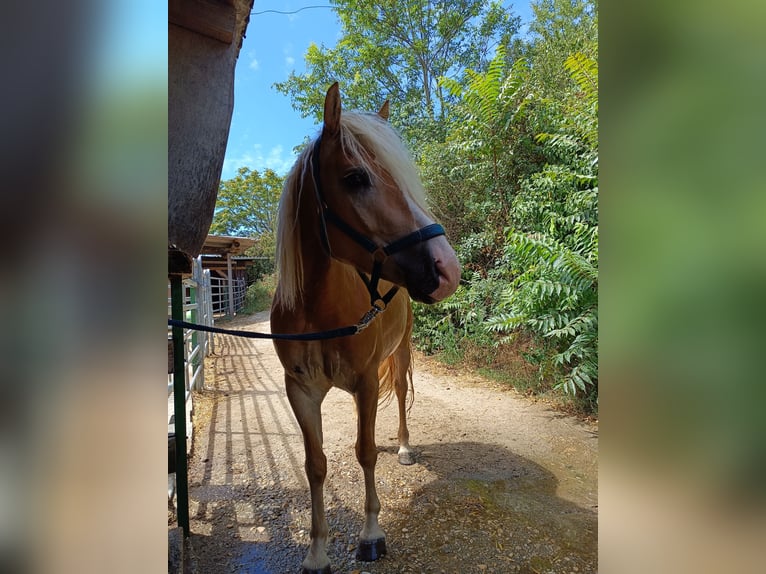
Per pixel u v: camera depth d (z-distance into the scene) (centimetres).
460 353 546
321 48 1223
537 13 896
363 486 248
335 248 148
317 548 178
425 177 673
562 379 367
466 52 1134
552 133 543
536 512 219
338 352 172
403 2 1089
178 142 179
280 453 298
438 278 130
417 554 188
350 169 136
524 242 386
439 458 285
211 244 1027
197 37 175
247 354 730
